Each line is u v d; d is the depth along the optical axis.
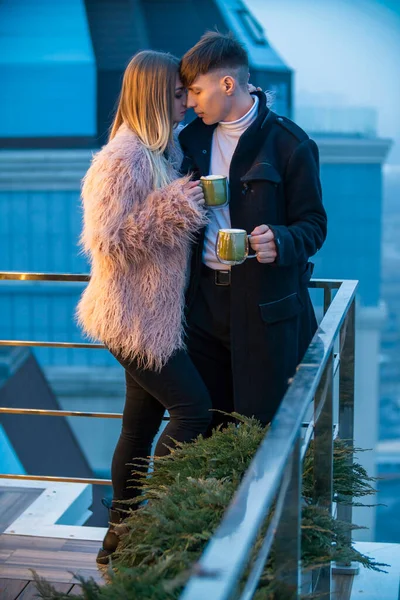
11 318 12.61
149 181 2.75
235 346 3.01
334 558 2.23
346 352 3.18
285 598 1.82
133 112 2.79
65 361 12.52
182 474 2.49
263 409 3.03
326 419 2.41
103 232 2.69
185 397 2.84
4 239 12.60
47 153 12.23
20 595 2.86
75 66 11.90
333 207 13.08
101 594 1.90
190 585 1.14
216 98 2.88
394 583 3.05
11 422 11.55
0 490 4.16
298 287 3.06
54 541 3.32
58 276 3.48
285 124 2.99
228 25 11.95
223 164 3.01
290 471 1.75
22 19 11.83
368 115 12.64
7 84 12.03
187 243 2.84
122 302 2.79
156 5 11.73
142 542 2.17
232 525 1.31
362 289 13.45
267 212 2.93
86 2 11.76
